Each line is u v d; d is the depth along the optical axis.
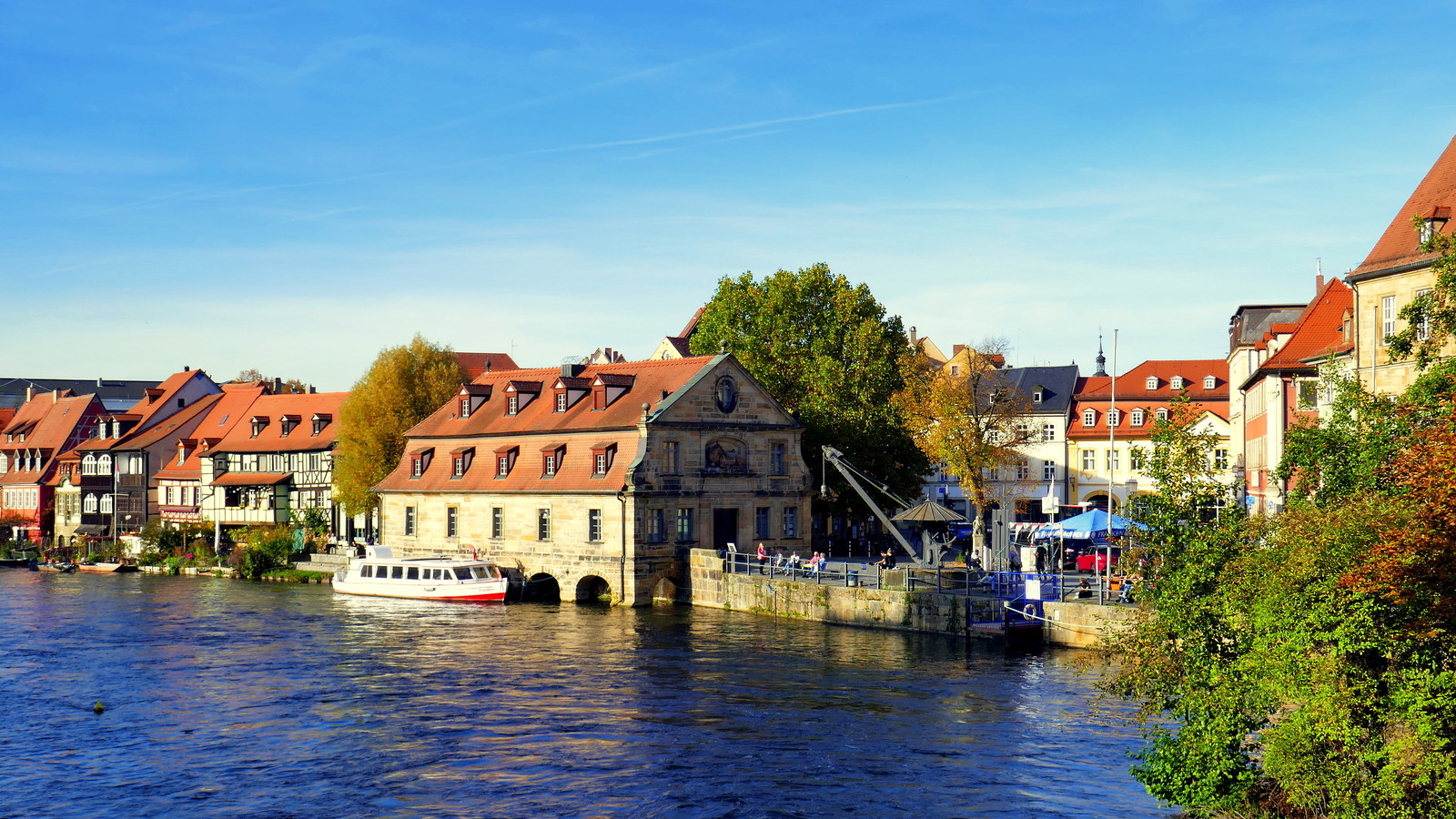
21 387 171.12
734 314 81.75
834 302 78.44
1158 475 24.64
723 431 67.31
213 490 106.19
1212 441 24.67
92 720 37.31
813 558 61.16
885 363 76.19
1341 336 56.53
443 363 90.31
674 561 65.25
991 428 77.94
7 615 62.44
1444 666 20.20
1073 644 46.78
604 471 65.50
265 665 46.03
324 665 45.84
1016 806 27.48
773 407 69.69
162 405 120.75
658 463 64.62
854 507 74.44
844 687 40.25
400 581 68.94
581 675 43.06
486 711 37.69
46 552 103.94
